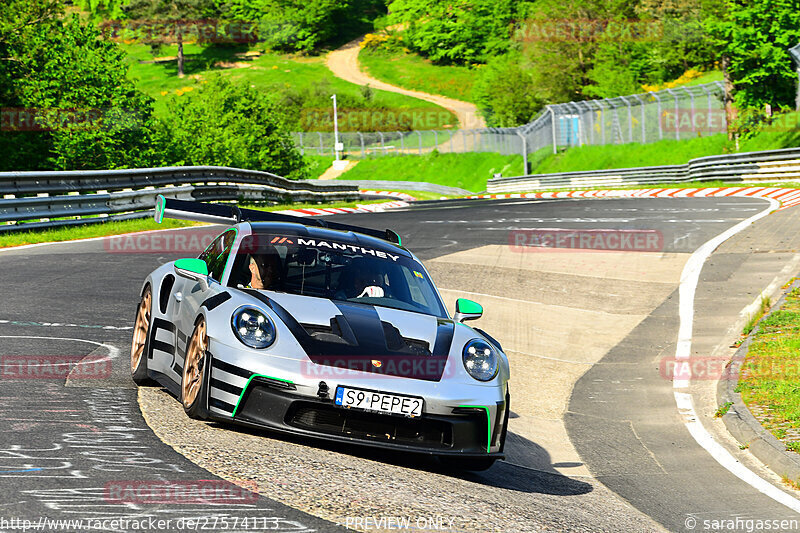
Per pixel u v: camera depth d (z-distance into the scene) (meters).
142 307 12.60
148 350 11.78
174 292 11.52
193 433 9.41
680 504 10.45
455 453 9.63
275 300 10.30
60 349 13.77
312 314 10.11
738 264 27.92
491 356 10.47
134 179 39.16
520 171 123.31
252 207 51.38
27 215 31.70
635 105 105.19
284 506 7.33
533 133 127.94
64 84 68.50
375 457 9.98
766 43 80.81
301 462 8.85
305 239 11.95
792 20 79.31
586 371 18.48
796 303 22.14
